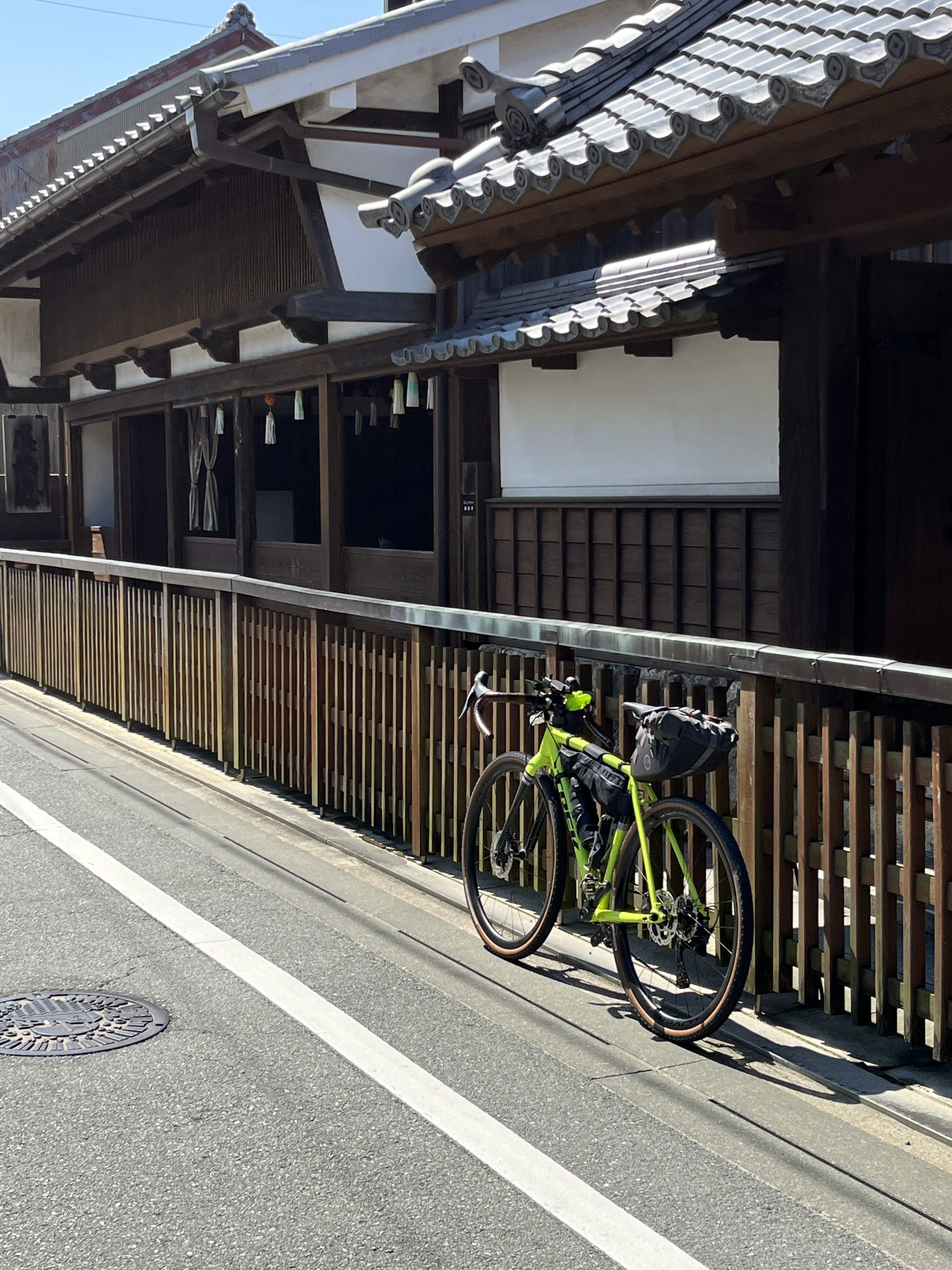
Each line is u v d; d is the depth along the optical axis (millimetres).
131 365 16391
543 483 9898
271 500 17000
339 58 9742
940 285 7188
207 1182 3506
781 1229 3316
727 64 5848
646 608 8789
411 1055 4363
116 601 10703
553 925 5301
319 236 10539
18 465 19484
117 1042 4430
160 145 10586
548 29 10547
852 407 6832
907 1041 4289
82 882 6332
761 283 6895
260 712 8484
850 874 4426
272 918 5824
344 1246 3209
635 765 4707
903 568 7176
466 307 10641
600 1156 3684
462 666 6363
